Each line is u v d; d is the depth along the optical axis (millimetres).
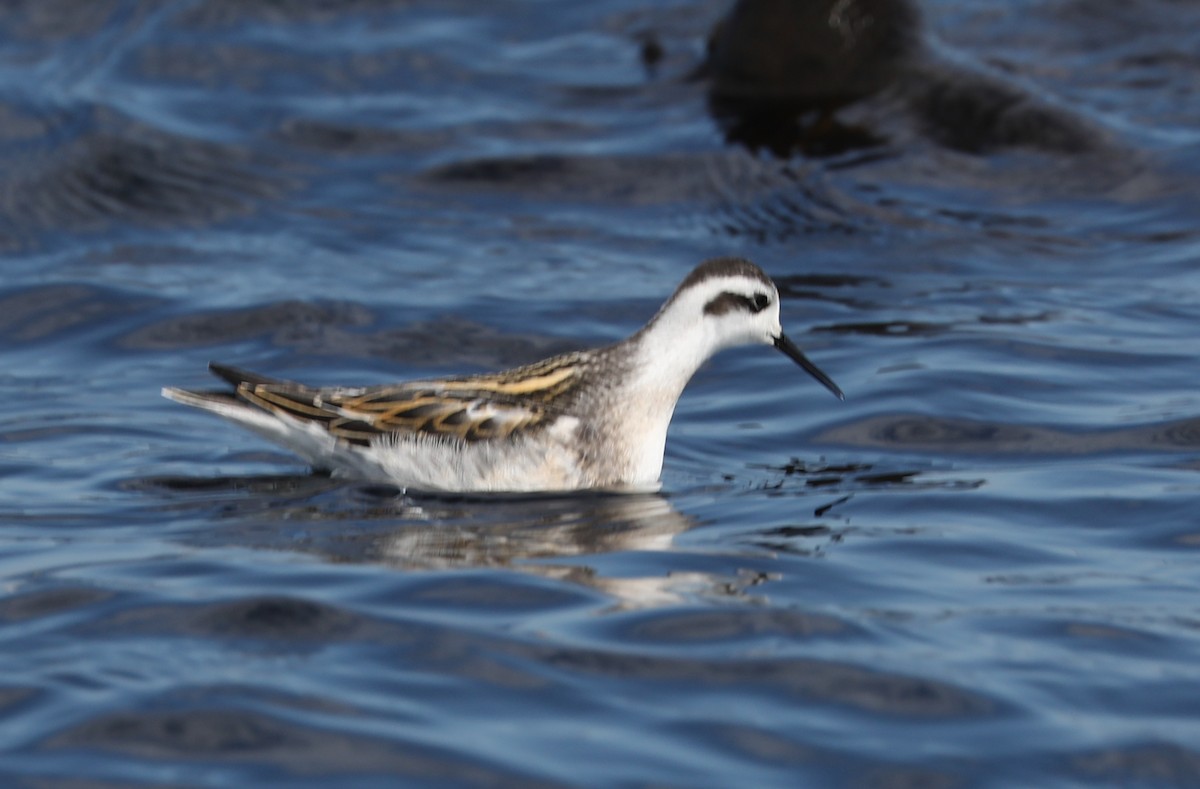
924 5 22797
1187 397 13930
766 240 18531
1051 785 7512
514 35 24812
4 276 17531
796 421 13875
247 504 11711
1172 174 19781
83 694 8250
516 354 15578
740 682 8523
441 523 11336
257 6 24734
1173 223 18719
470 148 21062
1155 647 9008
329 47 23859
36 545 10664
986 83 21469
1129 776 7602
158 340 16016
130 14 24250
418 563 10336
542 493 12180
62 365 15438
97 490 11945
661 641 9047
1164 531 11039
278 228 18953
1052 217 19000
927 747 7840
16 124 20922
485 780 7477
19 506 11531
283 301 16641
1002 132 20875
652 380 12477
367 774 7527
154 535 10922
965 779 7547
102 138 20609
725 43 22766
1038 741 7910
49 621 9242
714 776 7539
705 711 8188
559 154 20797
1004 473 12453
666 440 13547
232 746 7758
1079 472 12367
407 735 7875
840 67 22109
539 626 9234
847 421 13758
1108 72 23281
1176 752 7801
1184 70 23297
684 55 23891
